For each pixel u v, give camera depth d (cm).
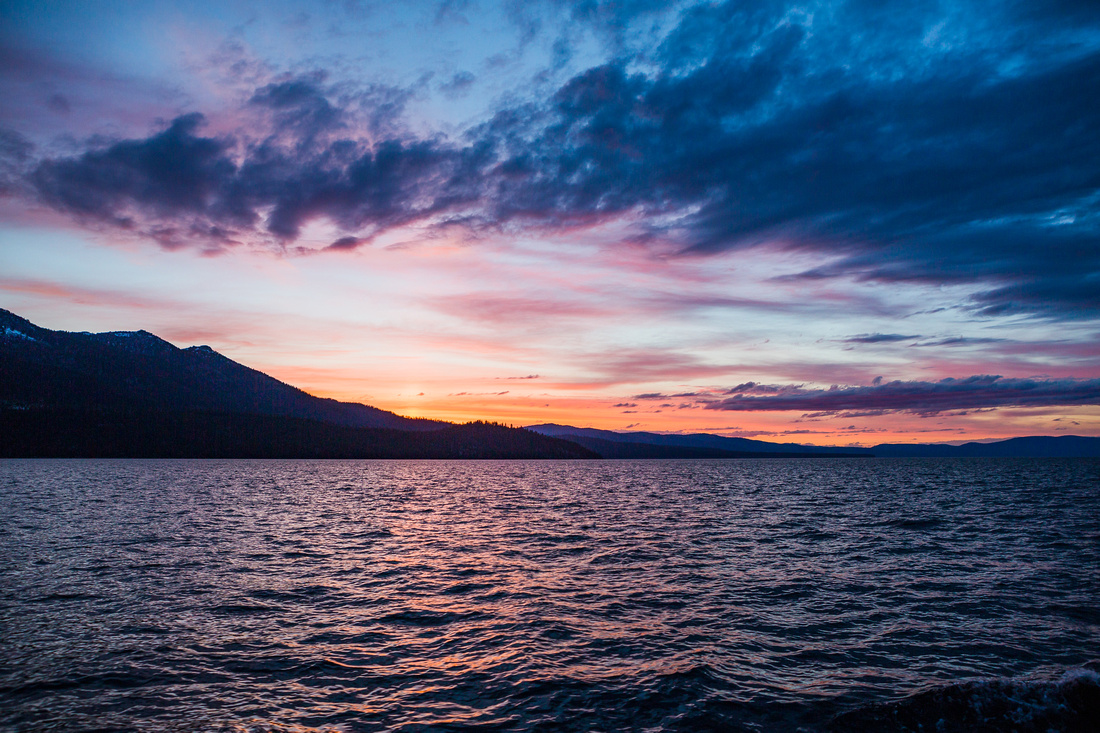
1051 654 1591
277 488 8800
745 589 2300
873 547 3316
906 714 1234
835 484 10631
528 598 2159
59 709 1238
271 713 1234
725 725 1184
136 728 1164
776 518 4878
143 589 2231
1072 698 1288
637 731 1162
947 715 1234
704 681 1395
